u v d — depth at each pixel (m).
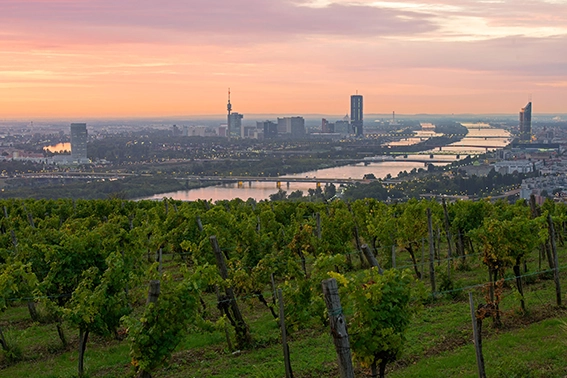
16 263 15.55
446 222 24.58
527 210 26.34
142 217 32.25
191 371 13.62
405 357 13.75
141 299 18.81
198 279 12.15
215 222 22.98
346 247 25.66
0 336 15.02
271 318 17.69
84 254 15.73
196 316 12.96
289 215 33.38
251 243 20.11
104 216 33.28
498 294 15.24
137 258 17.86
